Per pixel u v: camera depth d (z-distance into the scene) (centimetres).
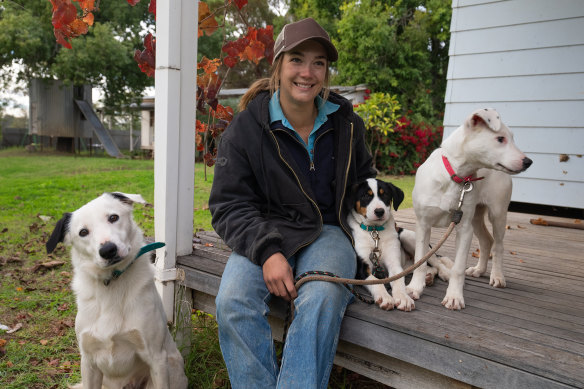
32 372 240
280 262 183
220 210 210
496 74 552
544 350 155
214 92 307
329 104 226
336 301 180
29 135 1928
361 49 1478
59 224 189
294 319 178
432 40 1936
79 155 1716
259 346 179
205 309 264
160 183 250
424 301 212
